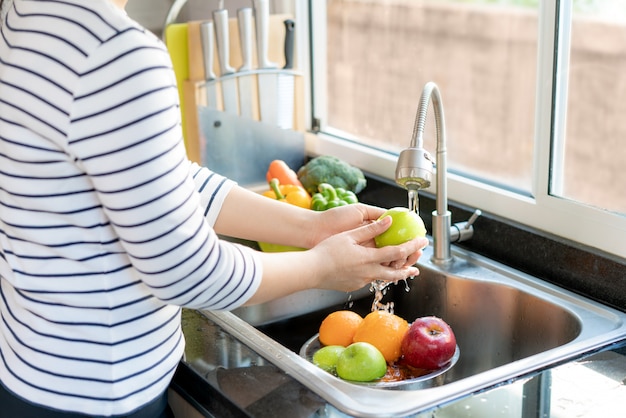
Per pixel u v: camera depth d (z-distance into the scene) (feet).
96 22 2.82
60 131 2.84
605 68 8.02
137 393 3.28
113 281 3.15
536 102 4.75
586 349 3.76
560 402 3.32
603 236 4.40
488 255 5.03
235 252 3.22
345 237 3.63
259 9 6.17
